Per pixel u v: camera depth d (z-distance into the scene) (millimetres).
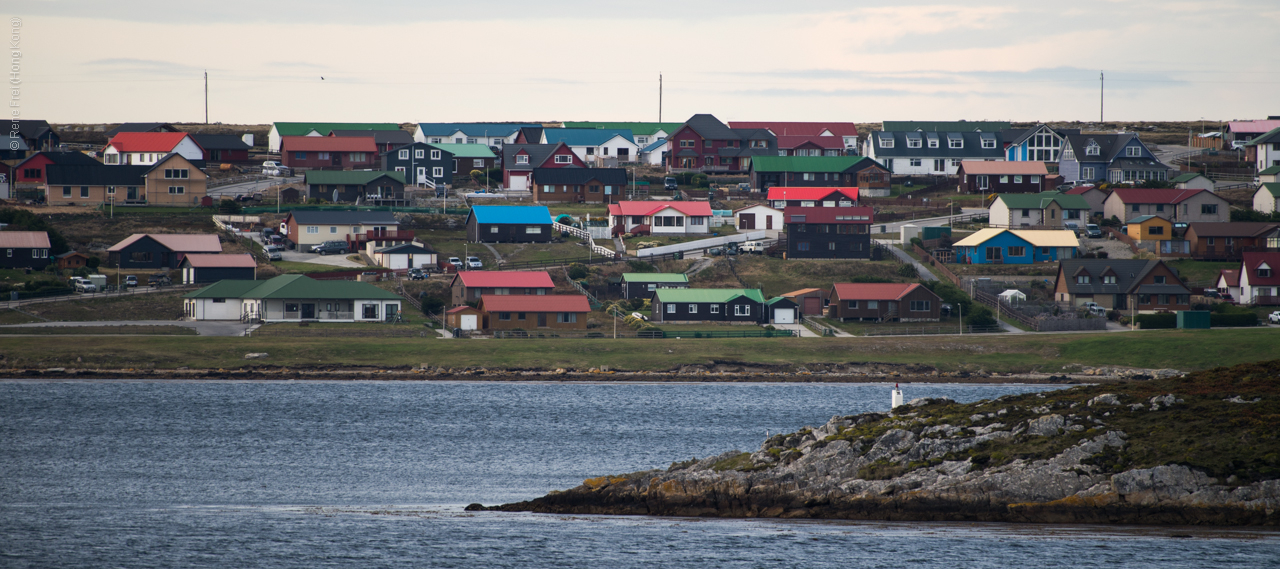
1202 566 101688
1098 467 113062
